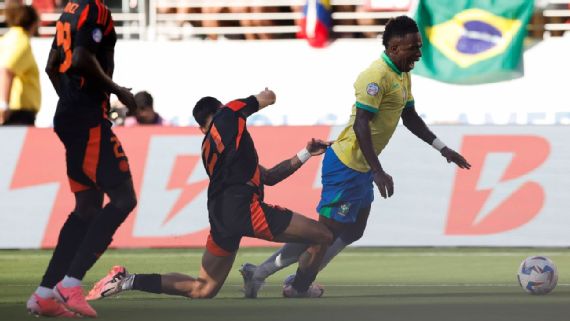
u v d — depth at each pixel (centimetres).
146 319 1920
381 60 2242
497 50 4316
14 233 3478
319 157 3406
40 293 1953
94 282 2706
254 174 2159
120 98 1886
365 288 2503
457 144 3384
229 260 2177
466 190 3381
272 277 2794
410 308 2062
